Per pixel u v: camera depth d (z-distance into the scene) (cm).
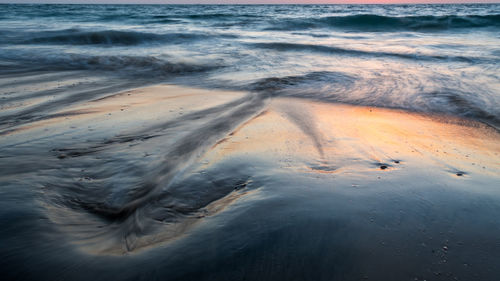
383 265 140
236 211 179
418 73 686
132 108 422
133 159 256
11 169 232
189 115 392
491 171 251
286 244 151
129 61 792
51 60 786
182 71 711
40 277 131
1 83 568
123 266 137
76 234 162
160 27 1667
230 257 143
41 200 189
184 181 221
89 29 1386
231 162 253
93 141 297
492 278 133
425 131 368
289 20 1997
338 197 194
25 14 2838
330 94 534
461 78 634
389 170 242
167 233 164
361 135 337
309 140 312
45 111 402
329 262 141
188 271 134
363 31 1734
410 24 1883
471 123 407
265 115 405
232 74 680
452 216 176
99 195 203
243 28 1723
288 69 729
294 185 211
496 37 1379
